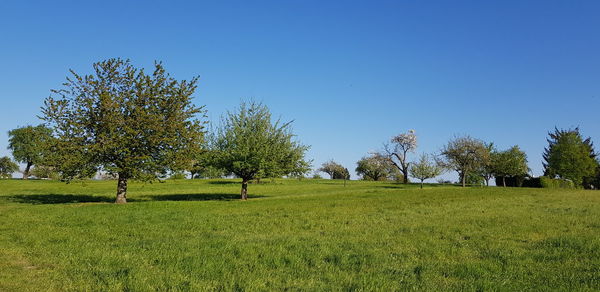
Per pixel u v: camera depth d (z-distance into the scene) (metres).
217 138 36.84
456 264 9.70
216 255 10.57
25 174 102.31
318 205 27.53
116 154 30.14
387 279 8.13
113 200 35.19
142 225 17.52
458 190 45.44
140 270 8.81
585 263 9.71
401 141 85.00
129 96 31.28
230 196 41.50
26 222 18.45
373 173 102.00
